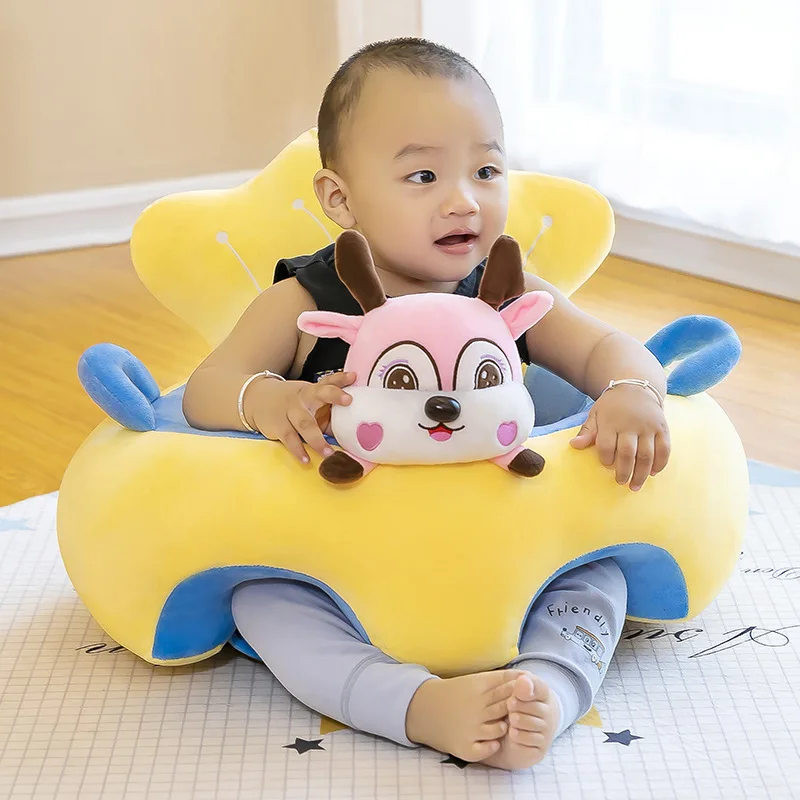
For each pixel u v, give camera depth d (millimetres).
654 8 2115
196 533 882
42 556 1182
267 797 820
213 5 2578
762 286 2123
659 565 944
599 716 915
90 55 2457
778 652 1002
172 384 1695
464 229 956
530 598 868
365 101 975
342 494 862
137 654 952
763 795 820
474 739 811
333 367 1014
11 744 886
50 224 2471
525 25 2359
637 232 2311
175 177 2633
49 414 1591
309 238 1242
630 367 971
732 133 2078
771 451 1455
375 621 863
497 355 853
